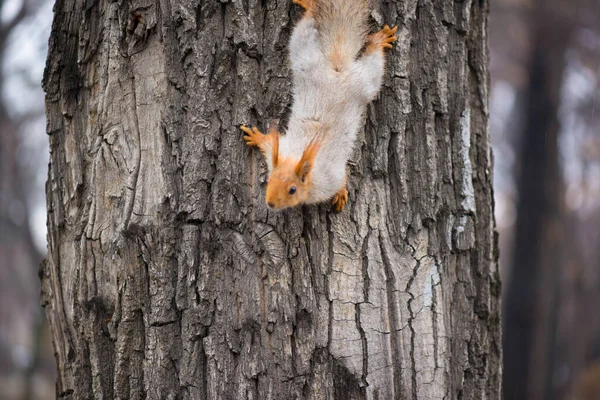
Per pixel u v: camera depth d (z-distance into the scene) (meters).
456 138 7.98
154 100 7.37
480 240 8.27
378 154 7.54
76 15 7.95
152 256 7.21
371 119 7.61
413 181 7.65
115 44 7.53
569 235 36.88
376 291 7.32
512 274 30.48
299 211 7.17
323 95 7.45
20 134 38.41
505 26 35.06
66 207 8.00
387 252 7.44
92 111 7.79
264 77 7.28
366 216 7.43
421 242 7.61
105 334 7.47
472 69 8.40
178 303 7.11
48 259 8.47
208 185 7.15
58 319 8.11
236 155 7.15
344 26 7.73
